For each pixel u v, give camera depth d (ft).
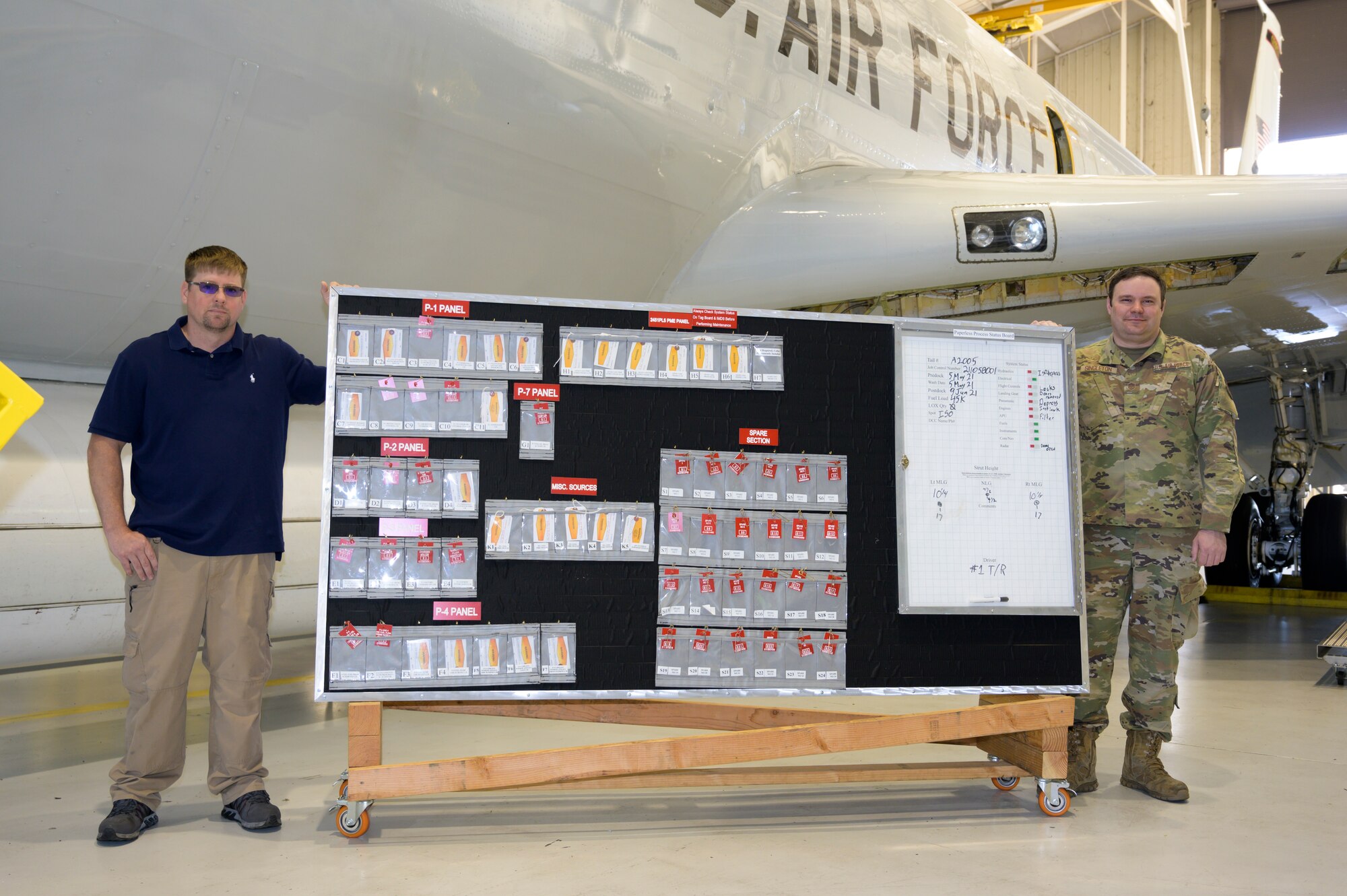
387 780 7.06
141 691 7.32
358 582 7.31
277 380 8.02
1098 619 8.86
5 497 9.08
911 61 18.29
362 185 10.22
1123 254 13.32
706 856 6.75
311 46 9.10
